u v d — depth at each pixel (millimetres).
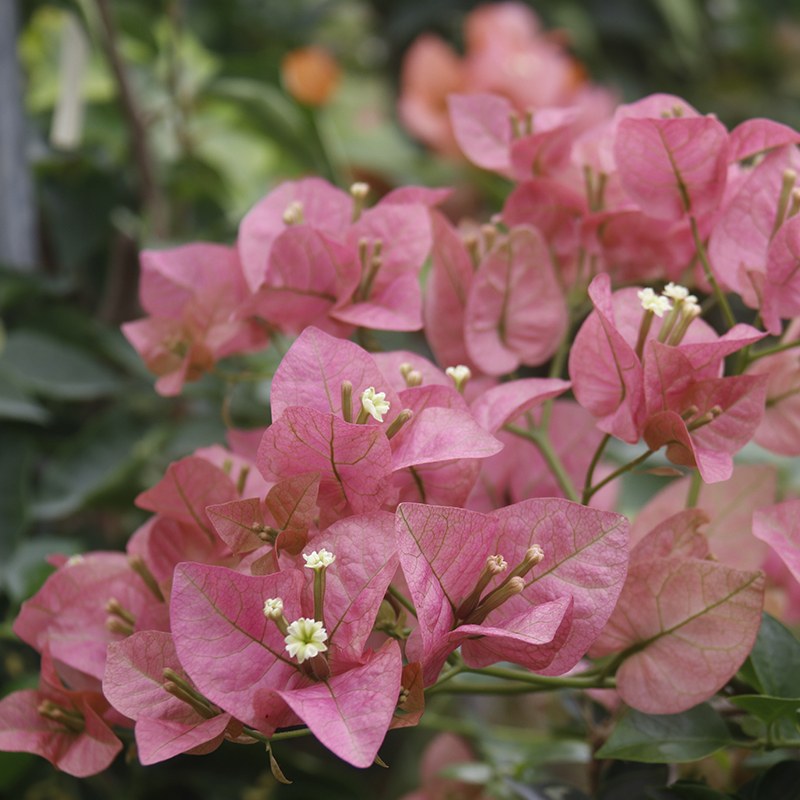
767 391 644
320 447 580
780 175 631
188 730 575
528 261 645
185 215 1071
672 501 649
